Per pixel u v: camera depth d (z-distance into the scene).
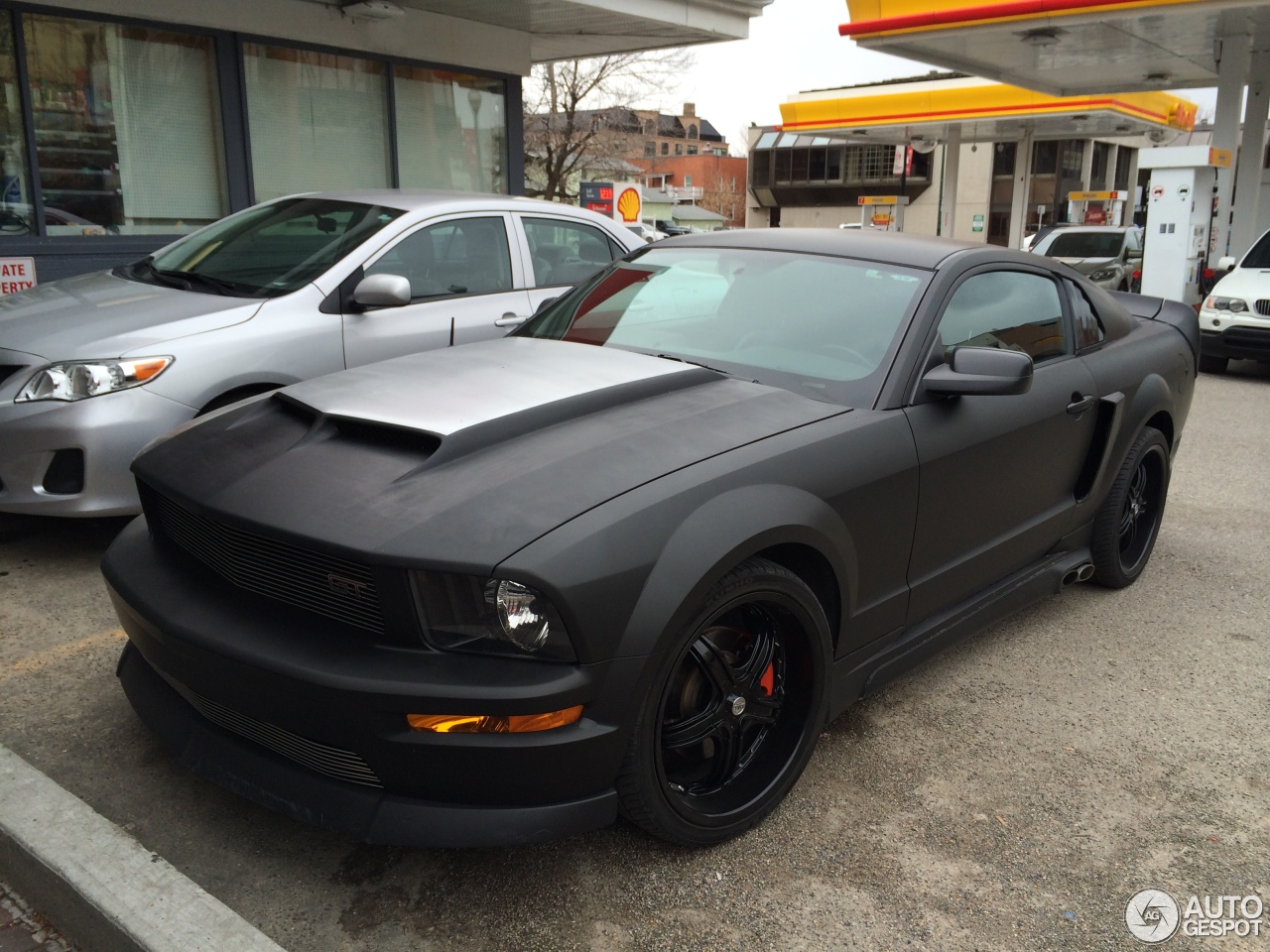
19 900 2.28
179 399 4.09
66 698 3.13
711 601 2.26
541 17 10.47
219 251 5.14
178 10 8.27
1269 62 15.47
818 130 26.88
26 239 7.72
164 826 2.53
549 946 2.17
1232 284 10.71
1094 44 14.76
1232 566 4.86
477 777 2.04
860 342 3.04
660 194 78.44
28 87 7.62
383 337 4.83
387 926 2.21
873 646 2.90
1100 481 3.99
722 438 2.52
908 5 13.80
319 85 9.58
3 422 3.88
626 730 2.13
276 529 2.15
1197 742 3.17
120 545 2.70
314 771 2.17
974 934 2.26
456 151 10.95
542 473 2.25
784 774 2.60
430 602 2.04
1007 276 3.57
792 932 2.24
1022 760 3.02
